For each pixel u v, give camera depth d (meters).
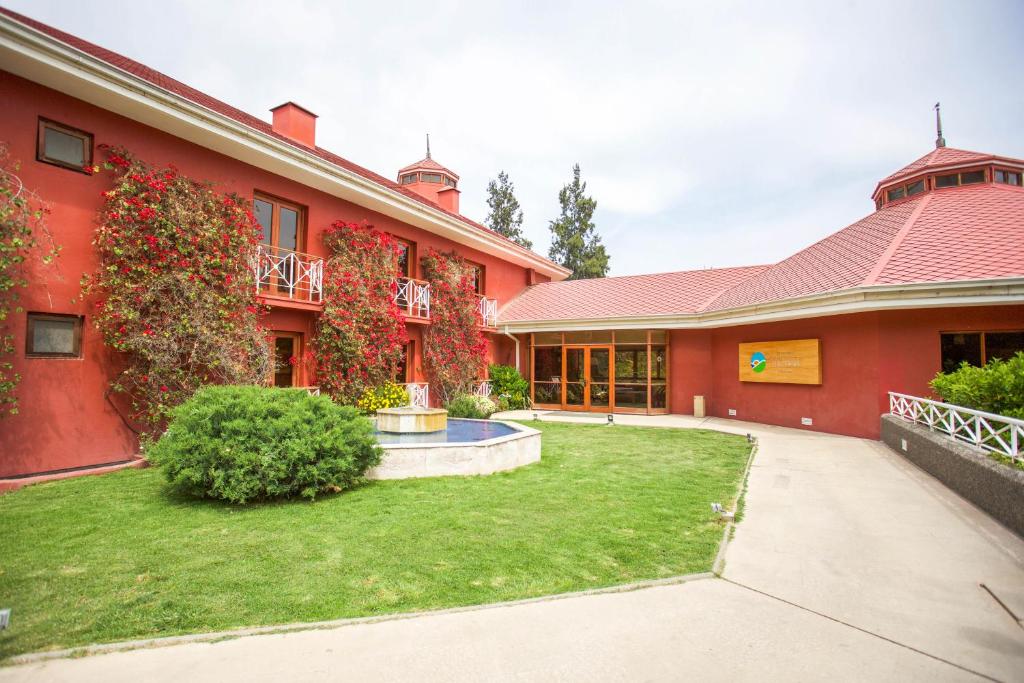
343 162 13.67
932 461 7.12
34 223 6.62
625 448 9.52
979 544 4.47
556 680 2.50
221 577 3.65
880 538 4.63
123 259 7.25
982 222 10.96
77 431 7.04
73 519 4.90
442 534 4.62
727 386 14.62
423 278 14.49
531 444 8.05
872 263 10.73
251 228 8.88
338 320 10.48
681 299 16.28
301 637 2.89
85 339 7.15
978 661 2.70
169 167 8.33
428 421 8.59
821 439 10.61
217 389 6.06
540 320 16.45
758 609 3.29
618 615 3.19
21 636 2.82
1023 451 5.58
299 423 5.69
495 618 3.14
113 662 2.62
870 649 2.81
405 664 2.62
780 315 11.74
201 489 5.54
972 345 9.70
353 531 4.65
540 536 4.61
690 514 5.34
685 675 2.55
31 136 6.70
